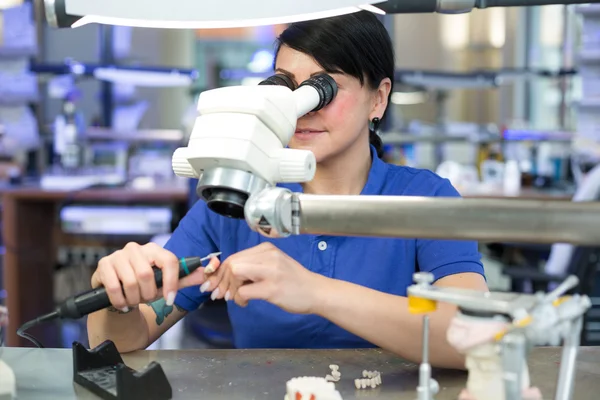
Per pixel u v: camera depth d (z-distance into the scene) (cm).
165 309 121
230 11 79
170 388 84
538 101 552
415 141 396
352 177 127
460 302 67
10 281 347
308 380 81
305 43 110
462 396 72
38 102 411
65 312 92
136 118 431
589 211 66
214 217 134
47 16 86
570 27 474
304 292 94
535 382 87
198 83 557
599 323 261
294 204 74
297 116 91
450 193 131
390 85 122
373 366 96
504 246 387
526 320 64
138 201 359
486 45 571
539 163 441
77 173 399
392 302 98
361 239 126
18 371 93
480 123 562
